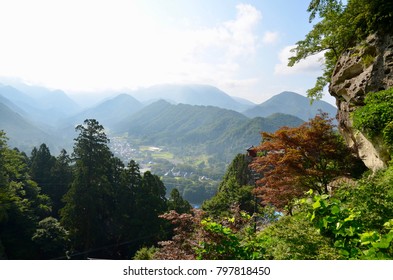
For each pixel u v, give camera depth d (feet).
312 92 68.59
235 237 19.45
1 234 112.98
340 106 52.34
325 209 20.59
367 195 23.08
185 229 21.09
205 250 19.01
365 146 42.52
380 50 41.42
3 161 131.54
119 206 144.66
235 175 162.40
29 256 111.96
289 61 59.16
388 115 33.40
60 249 118.21
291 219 33.53
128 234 138.51
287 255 19.34
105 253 135.33
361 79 42.96
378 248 15.26
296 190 39.45
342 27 47.98
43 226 119.75
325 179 40.45
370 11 42.47
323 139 40.34
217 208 127.03
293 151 39.04
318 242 19.88
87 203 126.31
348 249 17.69
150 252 72.54
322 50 57.16
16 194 143.64
